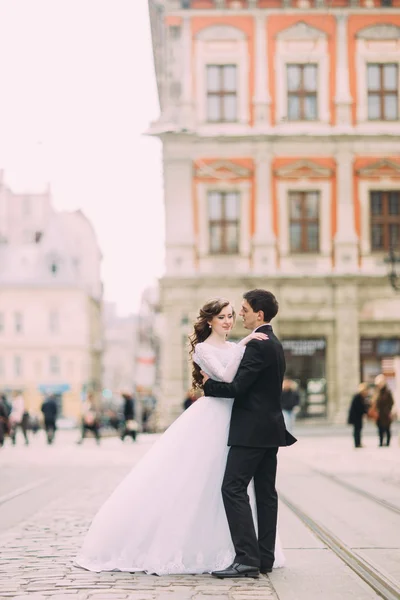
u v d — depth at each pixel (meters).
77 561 6.67
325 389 33.25
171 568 6.38
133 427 29.61
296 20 33.94
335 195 33.69
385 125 33.88
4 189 84.12
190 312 33.16
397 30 33.94
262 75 33.81
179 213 33.31
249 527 6.21
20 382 75.81
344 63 33.94
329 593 5.83
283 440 6.35
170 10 33.75
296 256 33.50
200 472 6.48
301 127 33.78
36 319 76.44
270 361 6.26
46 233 78.31
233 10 33.88
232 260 33.41
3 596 5.66
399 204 33.78
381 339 33.41
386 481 13.53
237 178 33.56
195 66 33.88
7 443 33.06
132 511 6.53
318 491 12.30
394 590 5.78
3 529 8.85
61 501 11.48
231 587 5.93
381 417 22.33
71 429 59.91
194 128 33.59
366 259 33.50
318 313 33.28
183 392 33.00
